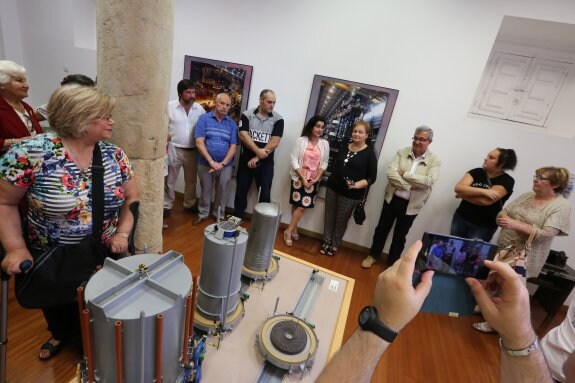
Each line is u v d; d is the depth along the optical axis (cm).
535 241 197
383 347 48
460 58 246
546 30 246
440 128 263
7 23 357
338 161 277
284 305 115
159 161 145
